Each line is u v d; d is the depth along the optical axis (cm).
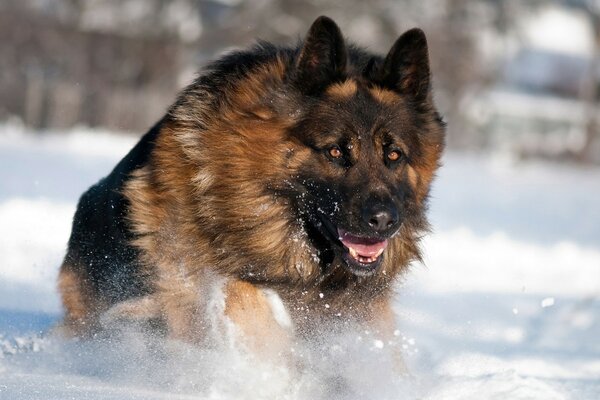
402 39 967
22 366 965
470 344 1191
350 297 1005
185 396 838
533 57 11519
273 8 7994
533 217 3319
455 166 6097
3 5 6969
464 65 8562
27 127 6594
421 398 880
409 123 970
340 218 927
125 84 7469
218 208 952
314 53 946
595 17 12325
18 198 2444
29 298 1341
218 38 7931
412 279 1596
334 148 935
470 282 1836
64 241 1830
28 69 7044
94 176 3291
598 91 11106
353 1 8194
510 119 10494
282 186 948
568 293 1748
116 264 1042
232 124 945
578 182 5716
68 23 7356
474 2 9075
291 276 976
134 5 7838
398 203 939
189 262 966
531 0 10300
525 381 900
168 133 984
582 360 1142
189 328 961
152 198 989
